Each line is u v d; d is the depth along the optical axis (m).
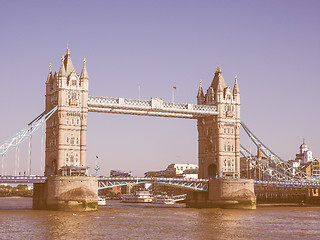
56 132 154.88
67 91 154.12
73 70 159.12
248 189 166.50
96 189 146.50
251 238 92.56
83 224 109.12
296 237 94.44
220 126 177.38
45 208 146.38
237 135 180.38
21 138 148.12
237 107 181.50
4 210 145.00
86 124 155.62
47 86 162.12
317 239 92.50
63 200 140.75
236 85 182.75
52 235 92.94
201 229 103.88
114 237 91.56
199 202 176.25
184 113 175.38
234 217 131.00
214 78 188.00
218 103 178.25
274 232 100.62
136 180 160.38
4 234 93.69
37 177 145.75
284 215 139.62
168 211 151.25
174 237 92.56
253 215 138.38
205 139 184.00
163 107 168.38
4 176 142.00
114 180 155.38
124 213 139.88
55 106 154.88
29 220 115.44
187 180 168.25
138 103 165.00
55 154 154.62
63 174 148.25
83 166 149.38
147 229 102.75
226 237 93.38
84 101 155.50
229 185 166.38
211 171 183.12
